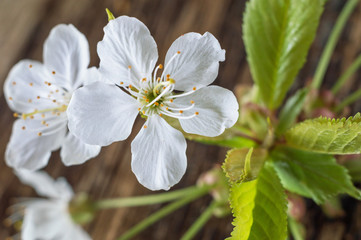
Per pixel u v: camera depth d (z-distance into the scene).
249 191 0.13
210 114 0.13
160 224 0.18
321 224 0.17
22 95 0.15
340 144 0.13
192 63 0.13
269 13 0.14
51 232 0.17
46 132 0.14
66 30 0.14
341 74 0.18
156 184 0.13
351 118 0.12
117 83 0.13
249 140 0.14
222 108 0.13
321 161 0.14
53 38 0.14
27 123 0.15
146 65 0.13
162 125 0.13
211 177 0.17
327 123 0.12
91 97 0.13
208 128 0.13
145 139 0.13
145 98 0.13
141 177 0.13
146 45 0.13
